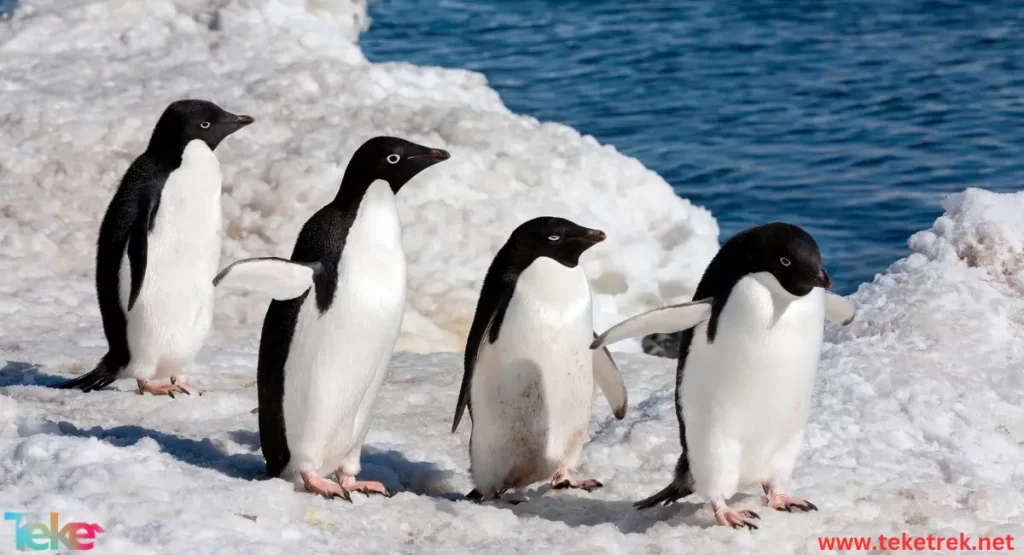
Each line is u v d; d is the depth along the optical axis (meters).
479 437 10.58
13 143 22.30
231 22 29.06
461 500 10.43
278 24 29.48
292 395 9.48
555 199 21.33
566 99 37.34
